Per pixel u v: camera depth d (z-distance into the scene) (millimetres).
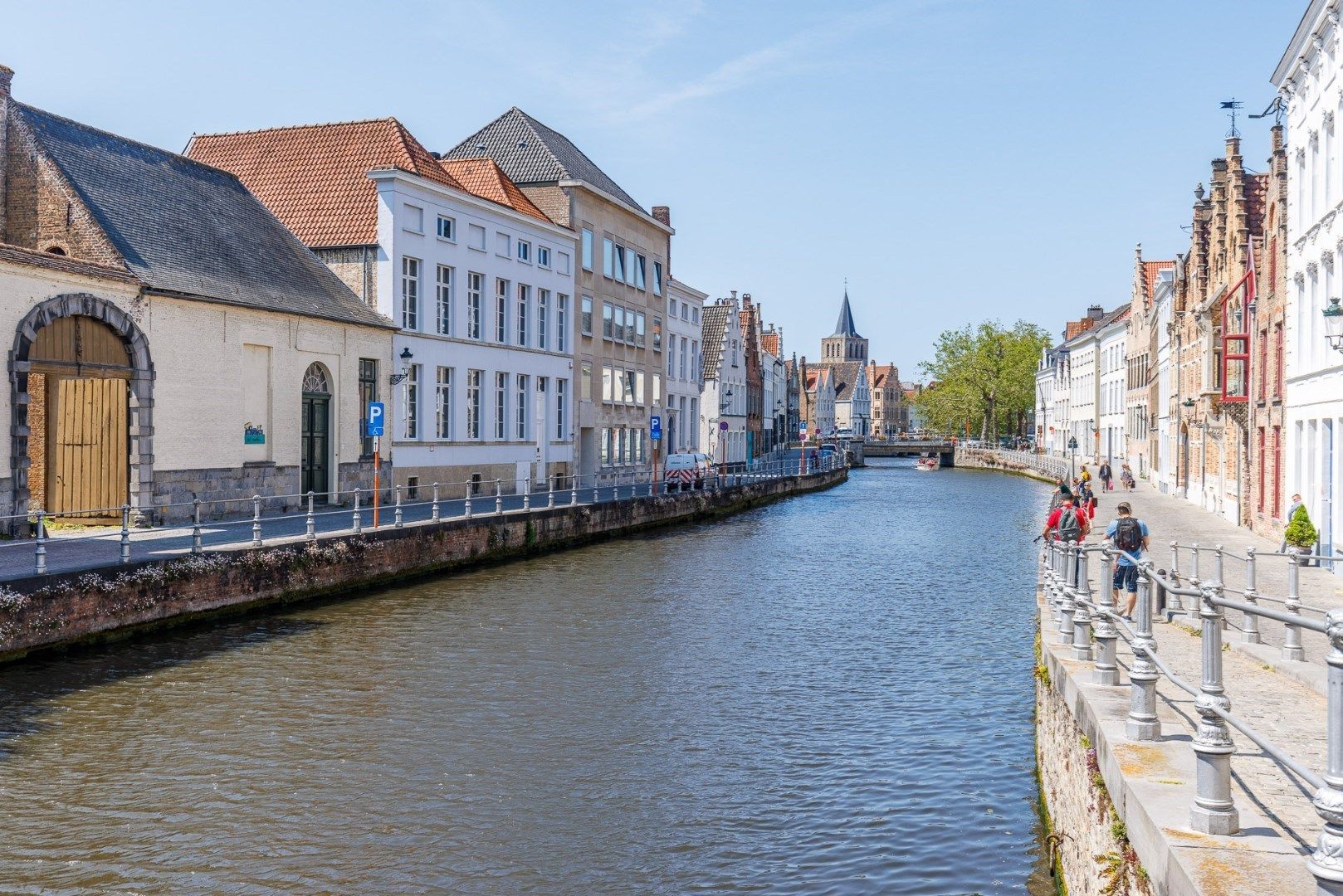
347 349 33000
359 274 36094
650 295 59750
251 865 9523
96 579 17047
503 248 43281
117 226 25844
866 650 18594
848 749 12969
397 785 11516
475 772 11961
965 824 10688
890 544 36531
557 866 9625
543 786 11570
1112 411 80062
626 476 56312
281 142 39531
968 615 22297
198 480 26688
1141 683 7492
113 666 16281
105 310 23625
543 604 22688
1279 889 4902
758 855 9914
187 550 19812
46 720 13555
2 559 18312
